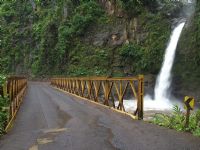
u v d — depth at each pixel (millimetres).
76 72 58719
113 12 57562
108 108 15797
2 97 9789
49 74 77188
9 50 98688
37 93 31672
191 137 7984
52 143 7656
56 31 77688
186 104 9188
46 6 97688
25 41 97000
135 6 50750
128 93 32500
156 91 38031
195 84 31062
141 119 11477
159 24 45406
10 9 104438
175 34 39719
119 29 54062
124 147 7047
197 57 31797
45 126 10312
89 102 20047
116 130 9117
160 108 25969
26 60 94125
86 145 7324
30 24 99312
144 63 43219
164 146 7047
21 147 7367
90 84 21297
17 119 12062
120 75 48688
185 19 40812
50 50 77812
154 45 42625
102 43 57188
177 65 35094
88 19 62781
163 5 48719
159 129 9172
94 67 56125
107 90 16719
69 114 13438
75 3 71625
